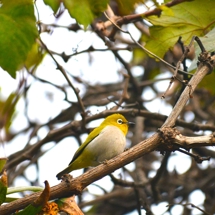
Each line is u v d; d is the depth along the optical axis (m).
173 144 5.80
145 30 14.10
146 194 15.60
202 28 9.25
